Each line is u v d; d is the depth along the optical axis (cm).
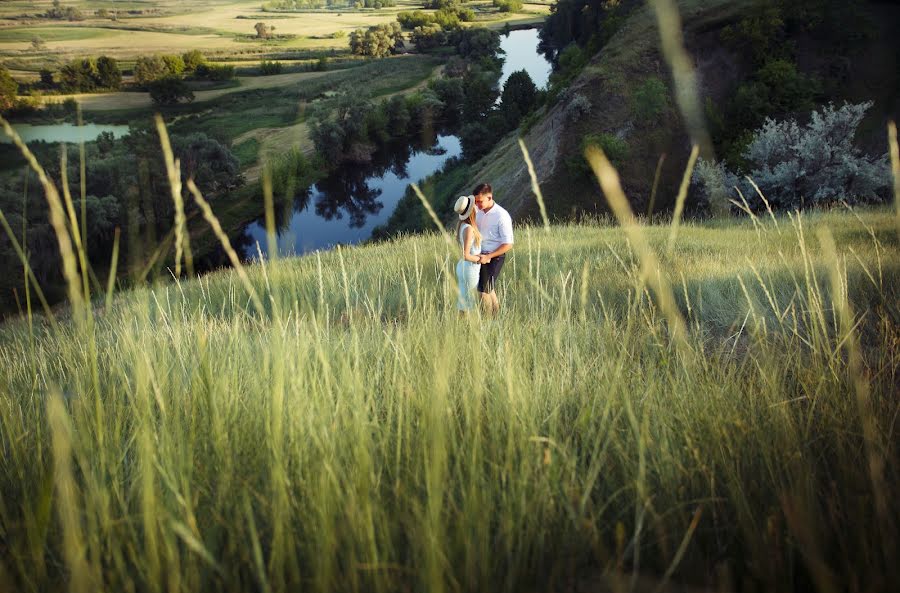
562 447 160
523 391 211
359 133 7388
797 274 529
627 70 4959
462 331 272
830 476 166
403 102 7712
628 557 143
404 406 203
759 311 312
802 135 2900
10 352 342
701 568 138
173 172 119
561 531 144
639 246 120
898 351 271
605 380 227
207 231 4644
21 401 266
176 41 17650
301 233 5591
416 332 281
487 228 573
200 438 178
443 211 5025
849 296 438
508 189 4909
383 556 125
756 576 133
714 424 187
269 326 245
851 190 2550
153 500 120
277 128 8288
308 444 169
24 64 12862
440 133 8106
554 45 13612
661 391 233
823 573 114
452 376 222
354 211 6234
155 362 227
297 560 133
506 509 143
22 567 126
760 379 231
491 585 126
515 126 7400
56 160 2300
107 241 3672
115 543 129
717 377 262
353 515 128
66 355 309
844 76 4603
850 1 4903
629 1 6656
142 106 9906
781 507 148
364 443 142
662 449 168
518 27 18612
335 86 10625
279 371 148
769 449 177
